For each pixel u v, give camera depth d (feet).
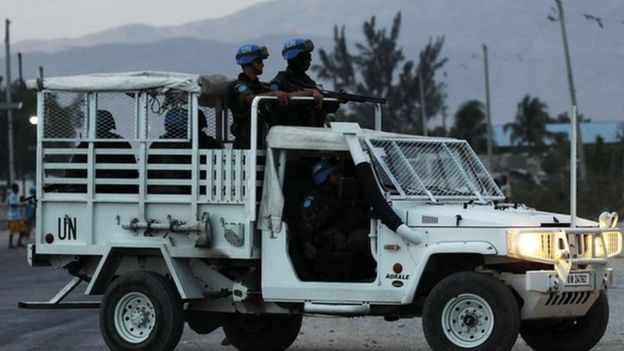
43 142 69.82
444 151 67.41
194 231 66.44
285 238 64.75
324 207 64.75
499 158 531.09
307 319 89.86
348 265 64.54
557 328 67.31
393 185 63.57
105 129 68.85
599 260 61.87
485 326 59.82
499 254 59.72
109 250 68.13
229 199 65.92
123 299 67.72
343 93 70.28
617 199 222.48
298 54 70.08
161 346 66.59
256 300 66.95
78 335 81.46
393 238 62.23
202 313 72.08
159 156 67.72
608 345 72.54
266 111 67.97
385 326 85.10
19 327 86.28
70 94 69.41
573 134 62.18
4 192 409.49
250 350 73.51
